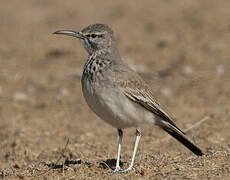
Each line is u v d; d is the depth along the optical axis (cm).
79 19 4241
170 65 3009
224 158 1491
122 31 3838
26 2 4884
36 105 2533
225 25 3722
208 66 2930
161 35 3662
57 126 2200
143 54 3259
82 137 2028
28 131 2133
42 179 1416
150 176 1366
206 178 1312
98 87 1399
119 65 1465
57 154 1811
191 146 1530
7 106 2503
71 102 2564
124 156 1703
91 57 1482
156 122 1498
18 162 1759
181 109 2323
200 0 4634
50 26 4091
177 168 1420
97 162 1592
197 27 3762
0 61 3266
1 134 2103
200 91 2586
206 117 2106
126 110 1417
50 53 3428
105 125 2208
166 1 4719
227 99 2428
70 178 1396
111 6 4669
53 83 2888
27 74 3045
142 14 4319
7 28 4084
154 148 1827
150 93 1477
